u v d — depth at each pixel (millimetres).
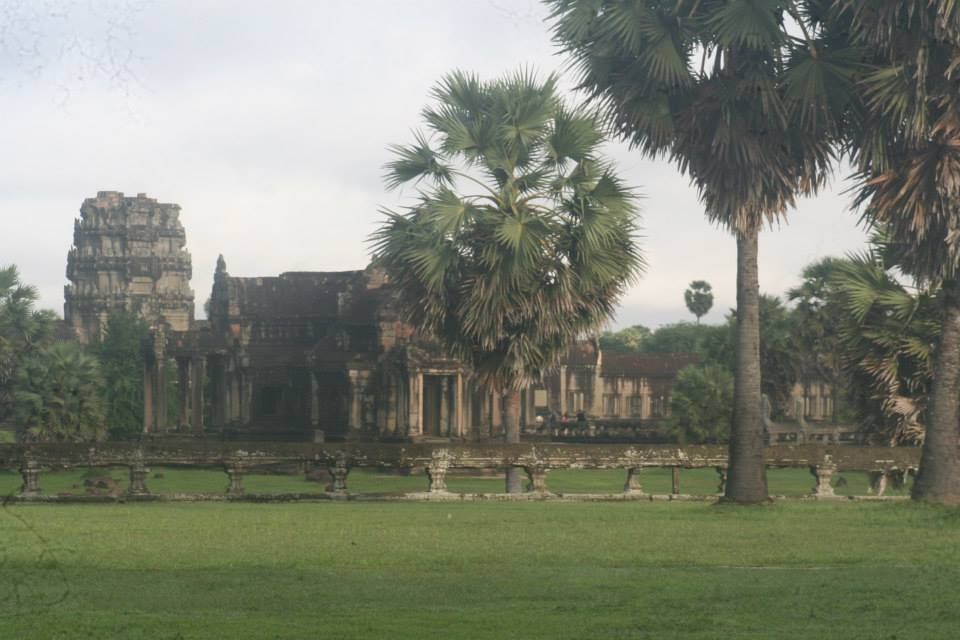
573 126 38000
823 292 82188
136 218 175250
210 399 101000
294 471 64375
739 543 21641
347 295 83125
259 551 20000
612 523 24797
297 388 86312
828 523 25047
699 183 29703
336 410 82250
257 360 87188
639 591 16312
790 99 27781
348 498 31000
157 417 91188
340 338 82500
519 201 38062
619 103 29406
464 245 37688
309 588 16484
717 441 79125
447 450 31812
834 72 27672
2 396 79250
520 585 16812
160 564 18625
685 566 19062
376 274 83938
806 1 28969
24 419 73812
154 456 30594
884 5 26375
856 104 28500
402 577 17562
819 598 15695
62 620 14000
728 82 28562
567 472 66750
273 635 13000
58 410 74062
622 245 38031
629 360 135250
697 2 28344
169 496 30281
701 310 189750
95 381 76750
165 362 91312
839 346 41062
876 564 19328
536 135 38125
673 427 80062
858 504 29188
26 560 18859
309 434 82812
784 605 15180
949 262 28547
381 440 76750
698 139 29234
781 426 81688
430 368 75188
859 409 39844
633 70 29156
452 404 76562
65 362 75188
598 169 37938
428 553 20000
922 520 25422
